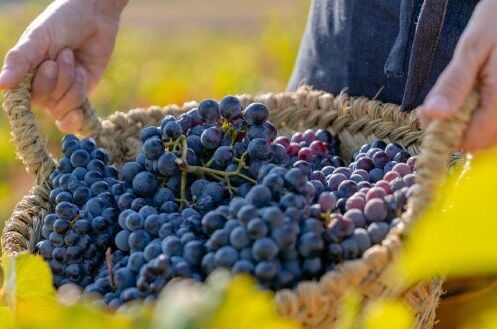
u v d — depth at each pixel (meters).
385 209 0.76
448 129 0.71
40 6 3.65
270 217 0.71
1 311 0.68
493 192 0.52
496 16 0.72
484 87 0.72
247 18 6.66
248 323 0.58
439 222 0.56
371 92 1.01
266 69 3.40
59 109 0.99
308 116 1.00
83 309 0.59
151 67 3.68
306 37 1.09
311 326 0.70
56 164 0.92
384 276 0.71
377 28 0.98
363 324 0.70
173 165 0.82
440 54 0.93
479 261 0.55
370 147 0.92
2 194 1.91
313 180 0.82
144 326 0.59
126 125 1.01
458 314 0.94
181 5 7.73
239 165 0.81
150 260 0.75
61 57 0.97
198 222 0.76
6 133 2.29
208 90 3.00
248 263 0.71
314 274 0.72
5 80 0.92
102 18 1.02
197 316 0.56
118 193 0.85
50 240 0.83
